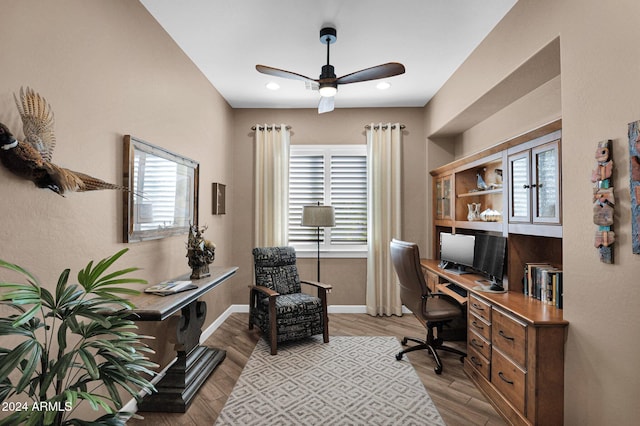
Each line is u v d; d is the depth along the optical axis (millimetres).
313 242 4469
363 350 3170
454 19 2461
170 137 2688
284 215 4336
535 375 1839
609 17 1533
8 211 1346
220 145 3928
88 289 1278
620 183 1493
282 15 2408
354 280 4418
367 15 2408
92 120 1804
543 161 2156
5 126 1241
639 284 1411
